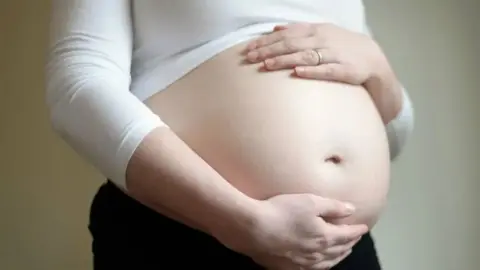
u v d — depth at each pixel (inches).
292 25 39.0
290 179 35.8
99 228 38.9
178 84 38.1
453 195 62.1
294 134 36.3
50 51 36.3
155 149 33.0
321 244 34.3
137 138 33.1
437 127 61.9
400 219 62.6
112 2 37.0
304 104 37.1
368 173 38.6
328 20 42.5
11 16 59.4
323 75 38.3
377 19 62.2
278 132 36.1
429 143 62.1
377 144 39.8
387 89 42.3
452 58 61.5
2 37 59.4
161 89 38.3
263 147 35.8
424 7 61.7
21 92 59.3
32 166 59.6
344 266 39.8
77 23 35.8
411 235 62.6
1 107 59.4
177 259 36.4
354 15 44.9
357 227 35.9
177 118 37.3
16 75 59.3
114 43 36.4
